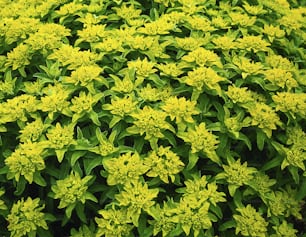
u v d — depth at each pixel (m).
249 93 1.00
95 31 1.08
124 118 0.97
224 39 1.08
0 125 0.98
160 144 0.99
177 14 1.12
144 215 0.93
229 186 0.96
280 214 0.99
